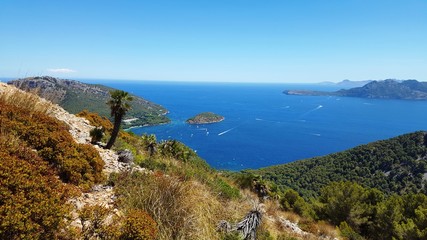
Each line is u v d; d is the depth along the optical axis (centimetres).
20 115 694
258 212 650
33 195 353
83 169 626
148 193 546
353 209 2928
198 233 513
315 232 1547
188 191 586
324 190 3606
